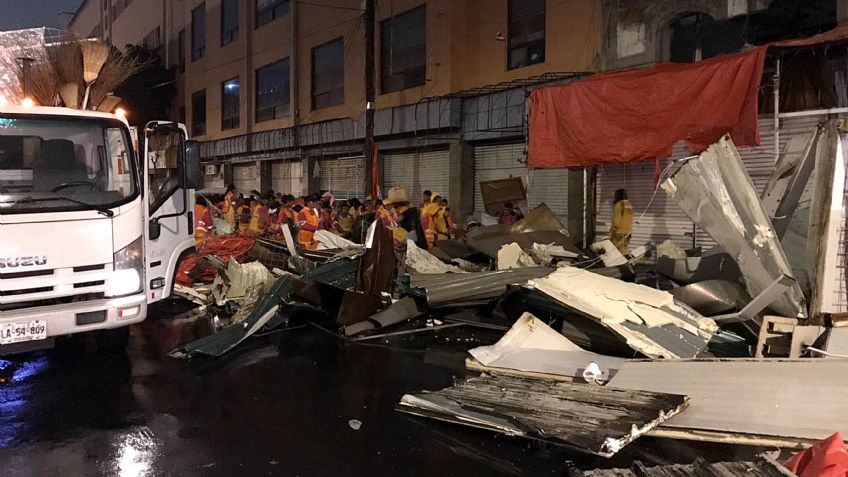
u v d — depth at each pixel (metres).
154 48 34.78
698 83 8.30
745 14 10.70
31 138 5.78
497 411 4.68
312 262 9.18
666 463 4.17
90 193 5.93
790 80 8.38
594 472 3.75
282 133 23.05
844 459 3.22
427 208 13.08
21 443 4.55
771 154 8.39
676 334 5.85
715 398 4.52
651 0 11.85
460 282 8.00
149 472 4.09
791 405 4.20
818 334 5.20
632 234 10.96
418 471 4.12
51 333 5.61
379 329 7.95
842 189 5.20
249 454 4.37
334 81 21.05
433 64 16.66
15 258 5.45
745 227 5.54
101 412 5.18
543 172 13.93
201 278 10.40
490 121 14.58
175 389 5.79
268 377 6.17
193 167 6.79
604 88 9.38
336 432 4.76
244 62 25.81
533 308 7.63
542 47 14.34
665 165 10.44
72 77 7.52
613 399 4.70
